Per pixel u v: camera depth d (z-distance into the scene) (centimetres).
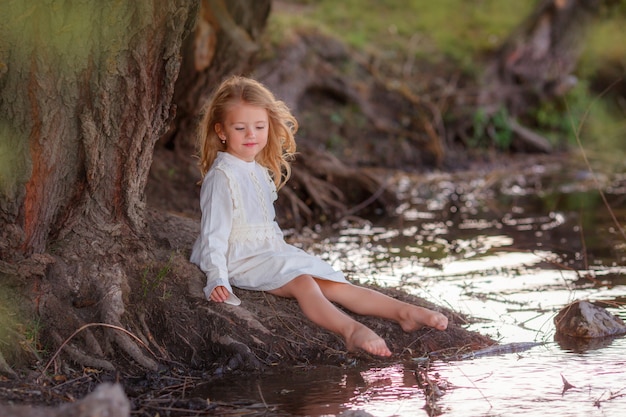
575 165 1456
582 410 461
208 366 536
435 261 841
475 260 845
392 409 465
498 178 1362
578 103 1625
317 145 1378
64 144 529
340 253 883
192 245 618
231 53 998
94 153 534
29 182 520
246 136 572
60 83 515
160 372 520
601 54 1720
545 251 886
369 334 522
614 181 1345
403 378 518
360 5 1800
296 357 551
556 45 1593
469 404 471
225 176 568
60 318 530
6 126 511
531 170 1423
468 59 1623
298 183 1110
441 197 1251
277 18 1533
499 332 612
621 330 616
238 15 1005
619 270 795
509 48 1600
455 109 1516
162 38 537
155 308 552
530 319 642
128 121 544
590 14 1596
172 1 526
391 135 1445
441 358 558
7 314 515
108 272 552
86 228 557
